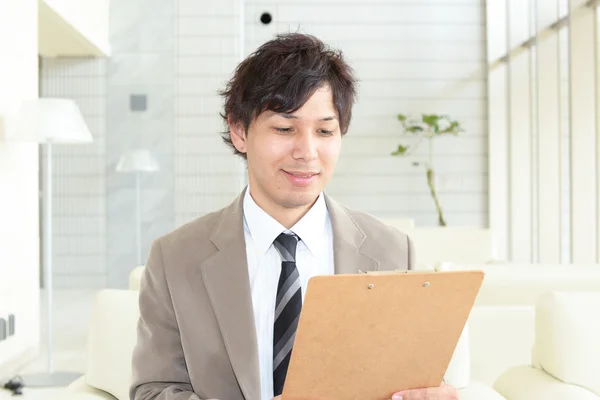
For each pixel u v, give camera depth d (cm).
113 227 743
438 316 98
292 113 102
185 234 117
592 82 468
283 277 113
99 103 741
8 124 398
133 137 743
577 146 471
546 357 198
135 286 265
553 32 573
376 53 780
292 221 116
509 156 687
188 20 742
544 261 574
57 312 596
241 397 110
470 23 780
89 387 204
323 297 92
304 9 775
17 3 414
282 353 110
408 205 781
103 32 713
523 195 679
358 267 115
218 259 113
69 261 744
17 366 401
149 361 114
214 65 743
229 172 741
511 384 203
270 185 107
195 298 112
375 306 95
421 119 780
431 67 782
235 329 109
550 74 573
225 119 115
